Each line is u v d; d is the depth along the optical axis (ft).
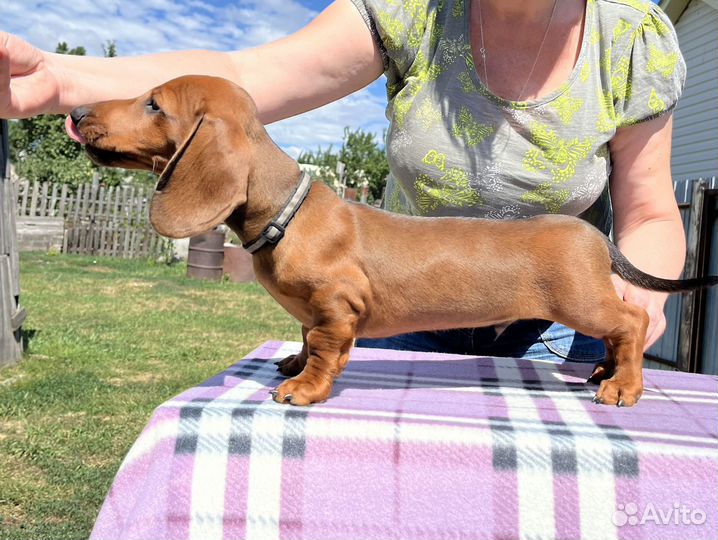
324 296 1.58
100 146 1.64
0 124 5.95
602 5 2.13
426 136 2.20
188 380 6.13
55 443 4.42
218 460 1.36
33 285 11.46
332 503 1.34
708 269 6.87
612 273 1.99
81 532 3.40
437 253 1.67
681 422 1.50
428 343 2.56
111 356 6.86
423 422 1.38
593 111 2.12
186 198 1.54
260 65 2.11
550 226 1.73
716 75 9.78
